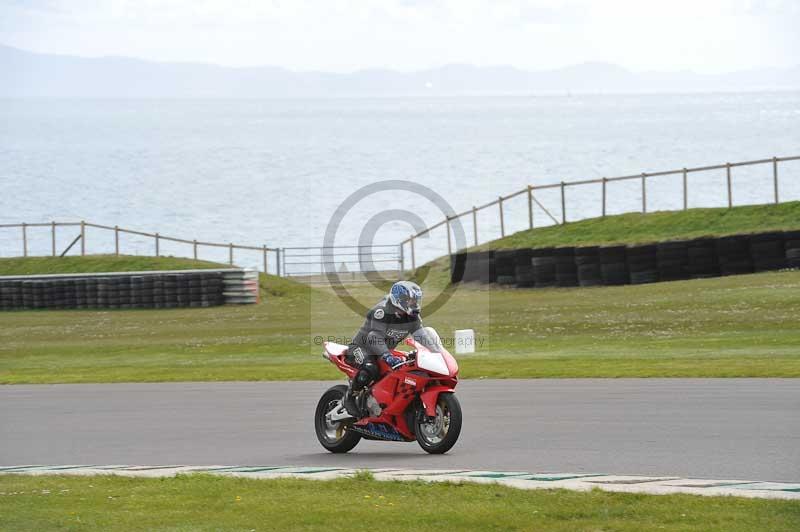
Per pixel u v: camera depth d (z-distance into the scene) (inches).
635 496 895.1
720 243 3622.0
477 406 1606.8
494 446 1234.6
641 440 1242.0
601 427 1353.3
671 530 775.7
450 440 1176.8
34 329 3385.8
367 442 1362.0
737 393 1656.0
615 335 2691.9
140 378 2199.8
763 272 3548.2
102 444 1348.4
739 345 2401.6
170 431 1453.0
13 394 1963.6
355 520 837.2
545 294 3639.3
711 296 3176.7
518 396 1712.6
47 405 1780.3
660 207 7549.2
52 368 2514.8
